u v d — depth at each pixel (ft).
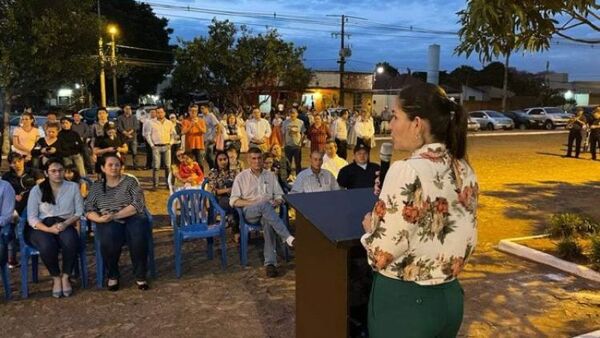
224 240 18.31
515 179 38.45
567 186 35.12
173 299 15.46
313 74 109.70
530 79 197.88
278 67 84.74
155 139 34.04
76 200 16.53
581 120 52.75
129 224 16.21
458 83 180.96
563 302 14.62
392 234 5.81
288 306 14.85
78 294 15.93
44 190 16.05
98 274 16.48
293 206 8.21
